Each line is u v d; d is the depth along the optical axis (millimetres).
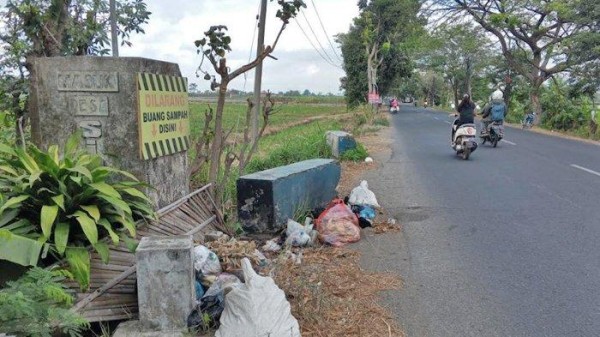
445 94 79750
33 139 5102
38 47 6469
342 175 10859
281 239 5812
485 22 30062
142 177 4902
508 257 5480
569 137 21328
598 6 23484
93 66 4836
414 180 10258
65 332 3273
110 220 4145
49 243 3748
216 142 6656
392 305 4281
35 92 5012
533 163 12672
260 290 3502
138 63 4828
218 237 5344
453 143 13984
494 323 3961
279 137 20734
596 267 5156
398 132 23844
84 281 3643
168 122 5422
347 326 3873
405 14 35594
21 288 3076
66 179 4047
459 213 7430
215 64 6539
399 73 43594
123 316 3793
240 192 6016
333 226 6012
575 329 3855
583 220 6945
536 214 7305
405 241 6086
